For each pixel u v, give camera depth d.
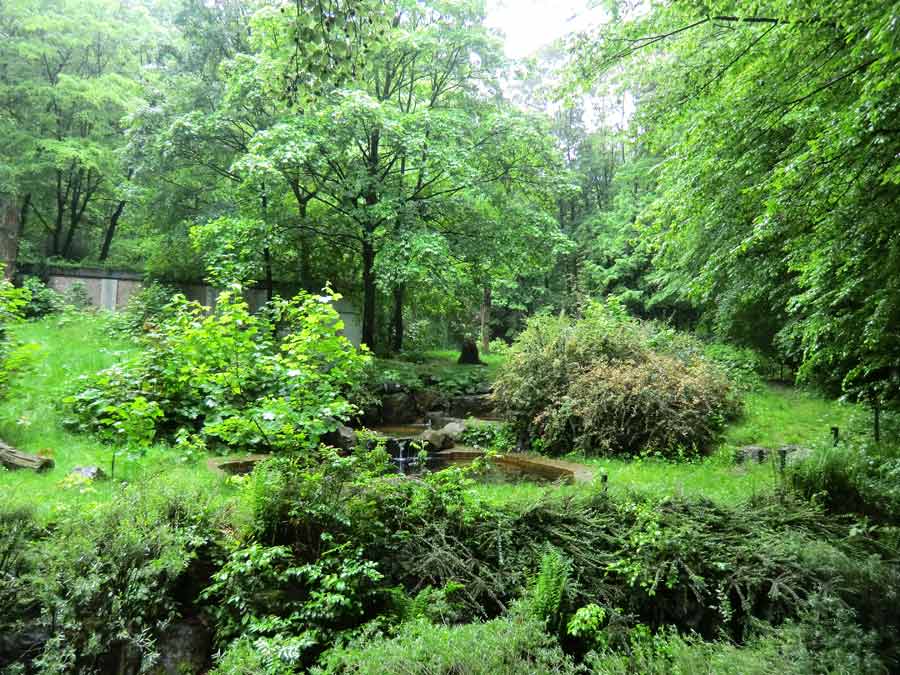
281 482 4.86
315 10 3.96
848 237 5.21
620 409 9.18
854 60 4.95
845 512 5.95
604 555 4.84
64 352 10.64
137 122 15.59
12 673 3.43
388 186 14.56
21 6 18.81
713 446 9.37
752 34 6.25
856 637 3.57
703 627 4.50
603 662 3.66
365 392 11.87
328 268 18.47
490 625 3.73
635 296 21.14
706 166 7.33
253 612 4.15
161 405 7.84
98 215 24.28
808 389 12.59
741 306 10.62
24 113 19.20
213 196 16.06
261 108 13.61
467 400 13.53
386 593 4.46
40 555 3.83
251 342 7.08
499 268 16.14
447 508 5.12
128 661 3.86
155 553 4.08
